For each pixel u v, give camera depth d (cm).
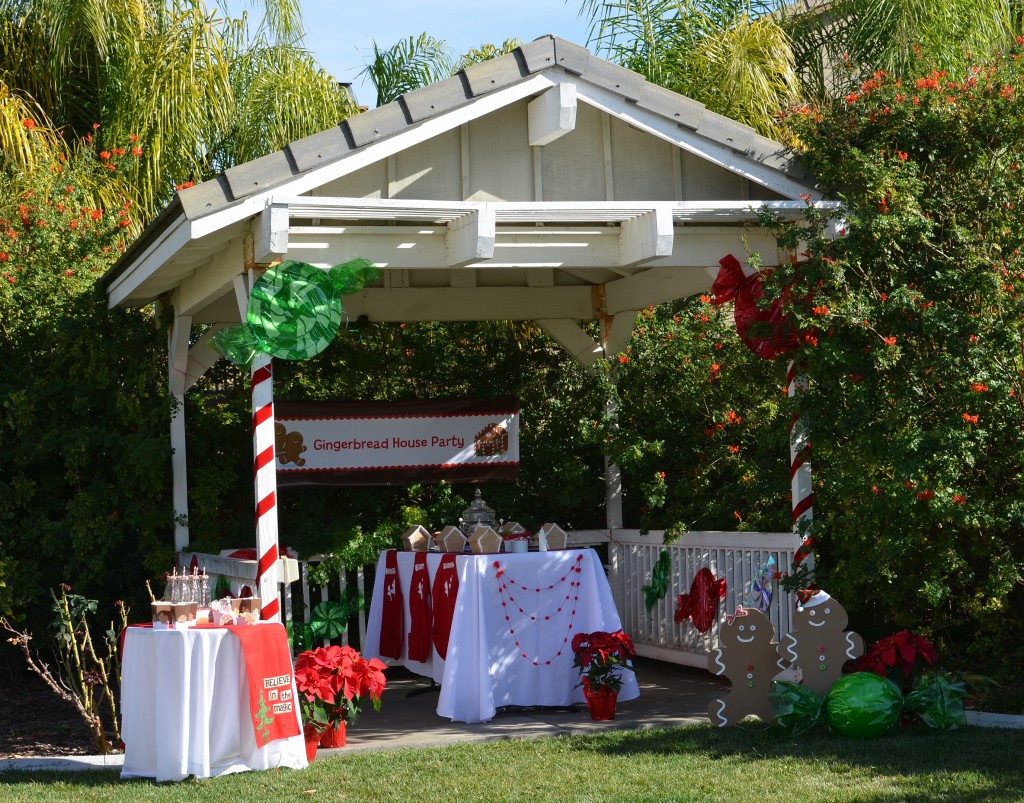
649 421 893
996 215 667
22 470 831
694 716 664
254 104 1143
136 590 863
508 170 654
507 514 963
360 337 962
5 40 1113
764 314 690
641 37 1164
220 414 916
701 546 809
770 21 1125
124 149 1059
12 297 858
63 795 514
